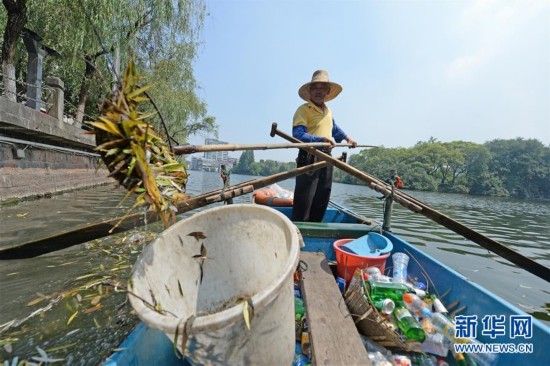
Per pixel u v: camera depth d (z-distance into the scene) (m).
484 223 10.45
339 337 1.31
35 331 1.92
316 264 2.15
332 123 3.83
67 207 6.25
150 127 1.32
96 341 1.82
